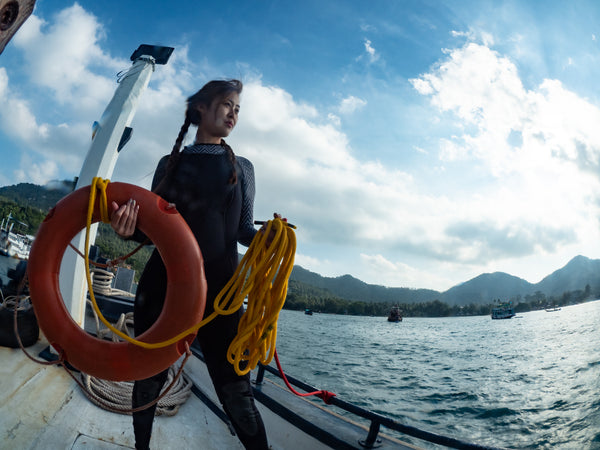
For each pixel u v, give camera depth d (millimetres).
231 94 1690
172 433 2156
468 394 13070
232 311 1397
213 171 1653
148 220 1388
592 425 9305
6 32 1262
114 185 1395
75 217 1376
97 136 3100
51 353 2564
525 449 7734
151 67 3363
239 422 1605
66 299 2738
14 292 3018
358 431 2023
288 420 2172
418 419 9602
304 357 19781
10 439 1634
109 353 1358
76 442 1848
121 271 7000
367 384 13750
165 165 1765
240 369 1634
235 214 1709
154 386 1665
